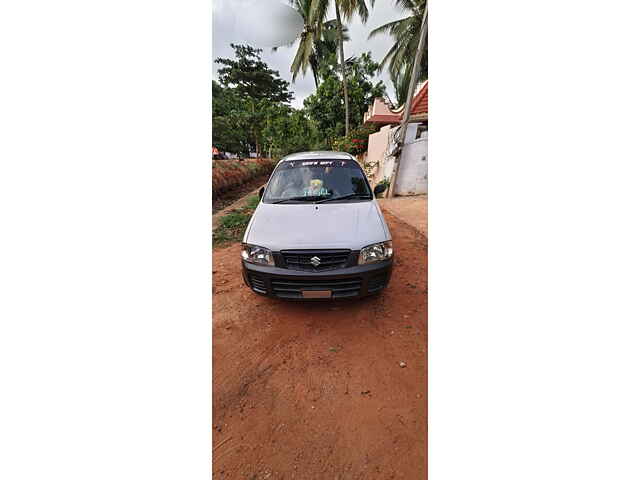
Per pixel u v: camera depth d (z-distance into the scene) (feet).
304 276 7.45
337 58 41.60
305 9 30.30
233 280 10.54
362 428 5.43
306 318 8.33
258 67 51.83
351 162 11.00
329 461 5.00
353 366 6.70
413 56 29.55
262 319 8.30
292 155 11.55
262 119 44.11
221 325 8.06
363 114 41.81
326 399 5.96
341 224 8.21
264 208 9.34
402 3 27.94
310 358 6.94
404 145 24.85
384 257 7.88
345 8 28.25
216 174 25.79
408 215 19.19
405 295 9.44
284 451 5.15
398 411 5.72
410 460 5.00
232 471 4.94
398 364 6.75
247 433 5.43
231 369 6.68
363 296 7.73
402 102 34.73
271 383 6.33
